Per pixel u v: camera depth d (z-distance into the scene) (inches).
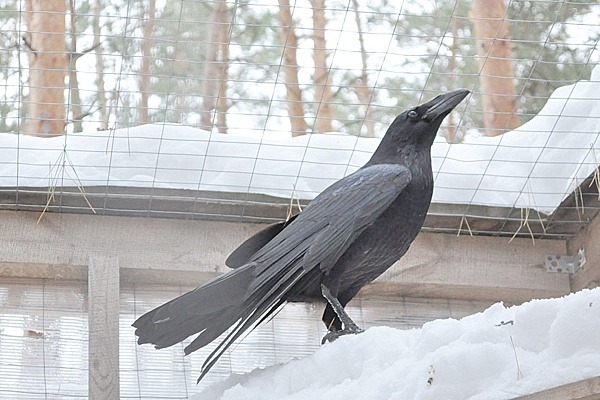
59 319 309.3
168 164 313.0
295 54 489.7
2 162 306.5
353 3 318.0
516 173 327.0
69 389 302.5
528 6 384.2
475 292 330.0
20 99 311.3
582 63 331.9
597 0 371.6
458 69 483.5
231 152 318.0
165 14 430.3
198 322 288.4
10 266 305.9
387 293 329.7
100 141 313.0
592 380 217.9
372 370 253.9
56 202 309.6
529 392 227.3
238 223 321.4
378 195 293.1
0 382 299.7
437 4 481.7
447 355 237.6
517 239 333.4
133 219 315.6
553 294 331.3
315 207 293.1
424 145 312.5
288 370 268.7
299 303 320.8
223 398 267.0
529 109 422.3
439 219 327.0
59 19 411.8
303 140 325.7
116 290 304.3
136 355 309.3
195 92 364.8
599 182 310.8
